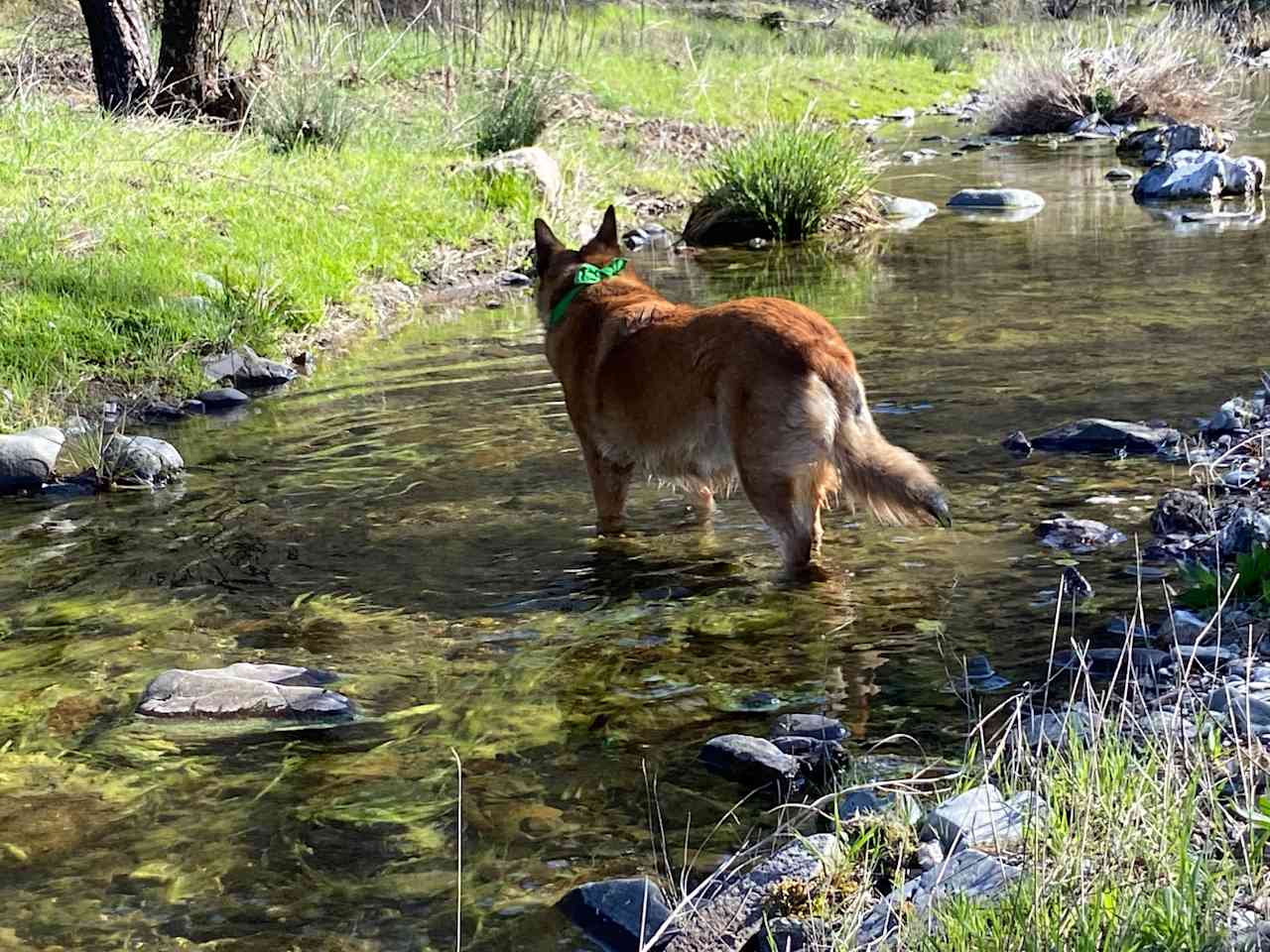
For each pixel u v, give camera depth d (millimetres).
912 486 4742
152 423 7477
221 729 3924
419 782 3584
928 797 3299
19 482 6352
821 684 4070
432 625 4648
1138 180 15016
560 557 5262
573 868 3150
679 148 17625
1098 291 9711
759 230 13367
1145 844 2668
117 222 9930
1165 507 5109
